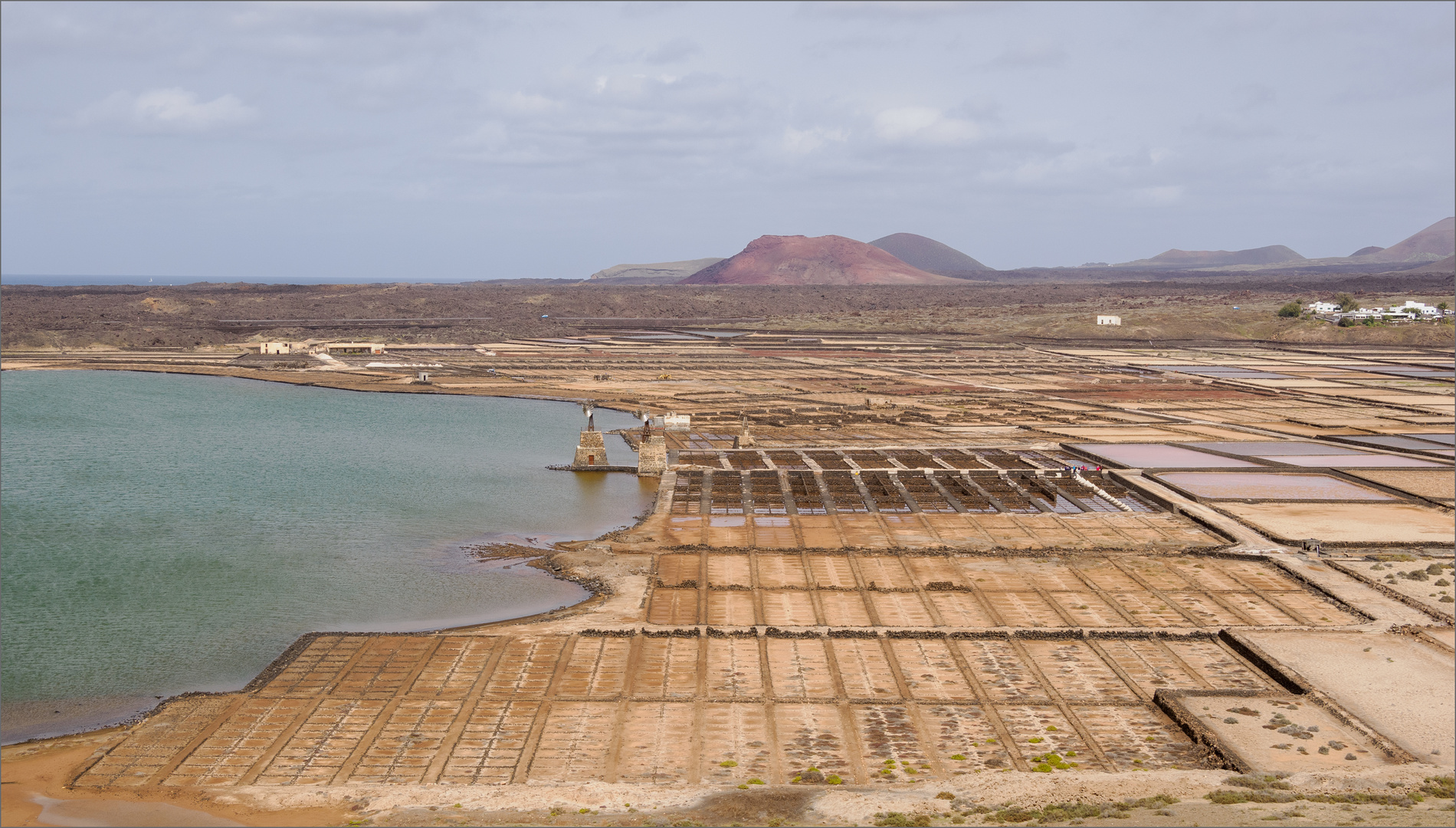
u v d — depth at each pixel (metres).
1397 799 37.91
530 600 65.88
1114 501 91.75
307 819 38.75
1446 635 57.78
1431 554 75.06
